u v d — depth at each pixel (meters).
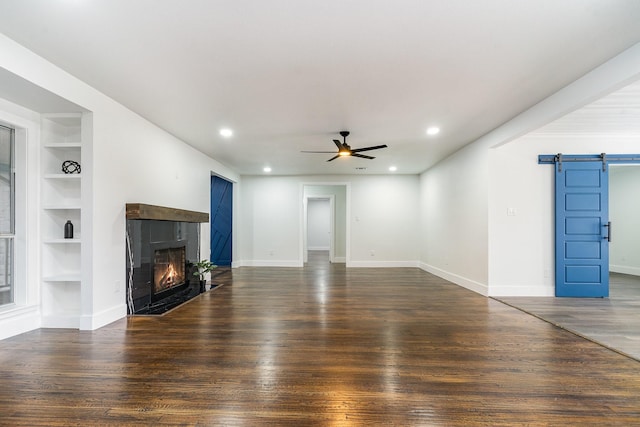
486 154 4.90
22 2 1.91
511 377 2.27
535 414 1.83
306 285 5.82
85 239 3.26
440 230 6.80
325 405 1.92
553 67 2.76
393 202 8.47
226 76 2.92
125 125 3.74
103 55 2.57
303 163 6.95
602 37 2.31
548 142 4.91
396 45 2.41
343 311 4.02
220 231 8.28
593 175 4.87
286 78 2.96
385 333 3.19
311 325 3.45
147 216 3.89
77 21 2.12
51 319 3.36
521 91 3.25
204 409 1.88
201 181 5.93
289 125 4.36
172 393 2.05
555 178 4.88
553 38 2.32
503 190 4.89
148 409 1.87
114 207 3.58
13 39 2.34
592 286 4.82
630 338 3.04
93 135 3.24
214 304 4.39
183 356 2.62
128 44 2.40
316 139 5.05
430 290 5.37
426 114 3.92
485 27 2.19
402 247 8.48
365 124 4.31
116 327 3.37
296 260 8.50
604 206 4.85
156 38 2.32
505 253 4.89
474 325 3.45
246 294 5.05
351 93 3.29
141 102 3.57
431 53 2.53
